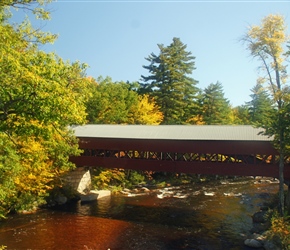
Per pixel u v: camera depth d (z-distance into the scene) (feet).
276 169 71.31
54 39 33.58
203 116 168.04
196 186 117.91
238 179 137.28
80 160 91.04
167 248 50.80
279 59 58.70
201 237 56.49
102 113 122.72
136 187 111.45
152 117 140.46
